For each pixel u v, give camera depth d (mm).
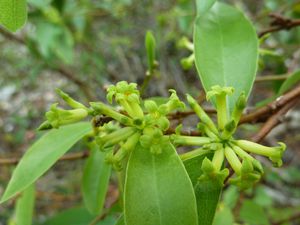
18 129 274
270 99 101
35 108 269
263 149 65
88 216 126
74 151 196
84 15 203
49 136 77
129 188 61
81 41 238
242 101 66
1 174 198
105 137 63
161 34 249
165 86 246
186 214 60
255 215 130
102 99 253
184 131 69
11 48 262
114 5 235
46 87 277
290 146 245
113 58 284
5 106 284
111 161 63
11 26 62
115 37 281
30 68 268
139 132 64
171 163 62
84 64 247
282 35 179
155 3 263
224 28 86
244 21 86
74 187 229
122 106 64
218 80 81
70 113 65
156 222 60
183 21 195
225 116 68
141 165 63
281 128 228
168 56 259
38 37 178
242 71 82
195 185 66
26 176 73
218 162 64
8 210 208
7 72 275
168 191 61
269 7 185
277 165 65
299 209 187
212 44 84
